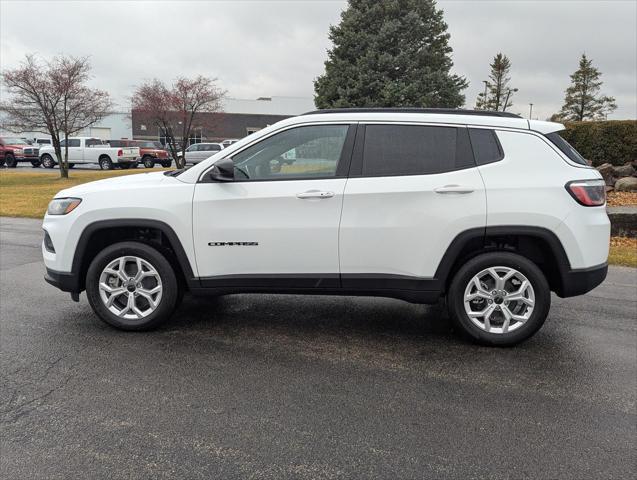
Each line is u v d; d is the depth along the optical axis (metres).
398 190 3.99
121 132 52.94
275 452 2.71
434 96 21.12
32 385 3.43
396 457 2.69
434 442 2.83
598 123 13.12
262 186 4.12
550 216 3.92
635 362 3.95
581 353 4.11
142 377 3.57
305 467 2.59
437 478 2.52
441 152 4.07
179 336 4.37
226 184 4.16
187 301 5.41
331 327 4.66
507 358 4.00
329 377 3.62
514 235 4.05
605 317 5.01
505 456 2.71
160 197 4.20
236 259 4.20
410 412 3.15
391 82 20.36
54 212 4.41
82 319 4.75
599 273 4.07
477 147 4.06
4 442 2.77
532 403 3.29
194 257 4.23
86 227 4.27
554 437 2.90
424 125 4.12
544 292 4.05
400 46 21.03
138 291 4.37
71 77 22.03
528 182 3.97
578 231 3.95
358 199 4.02
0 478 2.47
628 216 9.46
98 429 2.91
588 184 4.00
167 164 35.41
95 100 23.19
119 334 4.39
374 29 21.50
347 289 4.18
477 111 4.23
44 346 4.10
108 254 4.31
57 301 5.29
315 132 4.18
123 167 32.47
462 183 3.97
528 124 4.09
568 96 43.12
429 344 4.28
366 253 4.08
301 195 4.05
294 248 4.12
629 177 12.58
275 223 4.10
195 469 2.56
